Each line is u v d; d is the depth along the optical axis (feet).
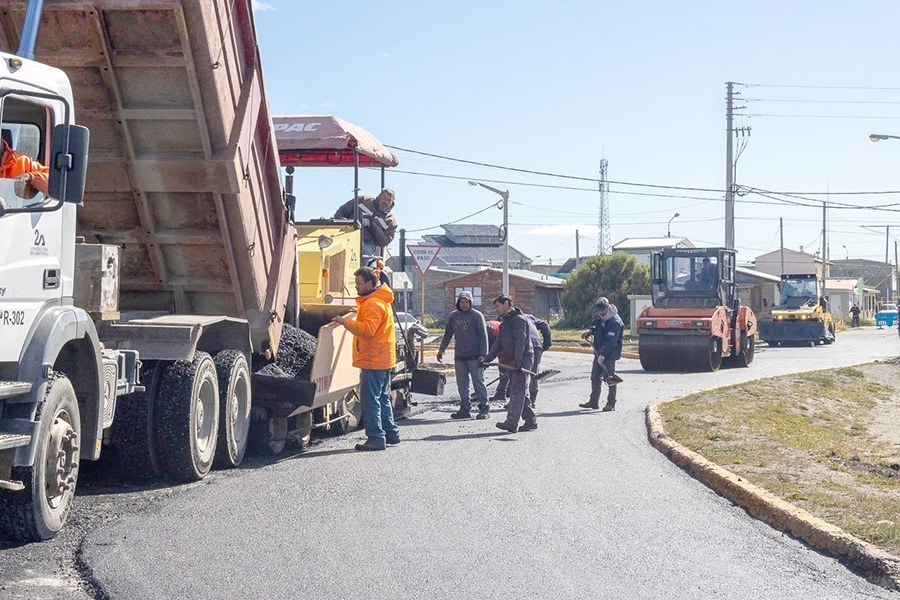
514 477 32.30
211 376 31.71
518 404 44.11
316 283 42.19
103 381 25.77
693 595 19.56
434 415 52.31
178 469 29.94
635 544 23.65
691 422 46.93
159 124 29.91
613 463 35.91
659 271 94.22
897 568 20.99
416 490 29.66
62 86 23.29
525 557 22.16
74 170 22.45
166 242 32.58
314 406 36.86
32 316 22.31
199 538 23.12
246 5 31.09
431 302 255.91
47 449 22.54
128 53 28.43
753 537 24.77
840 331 226.38
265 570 20.59
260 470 33.17
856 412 70.54
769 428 51.44
